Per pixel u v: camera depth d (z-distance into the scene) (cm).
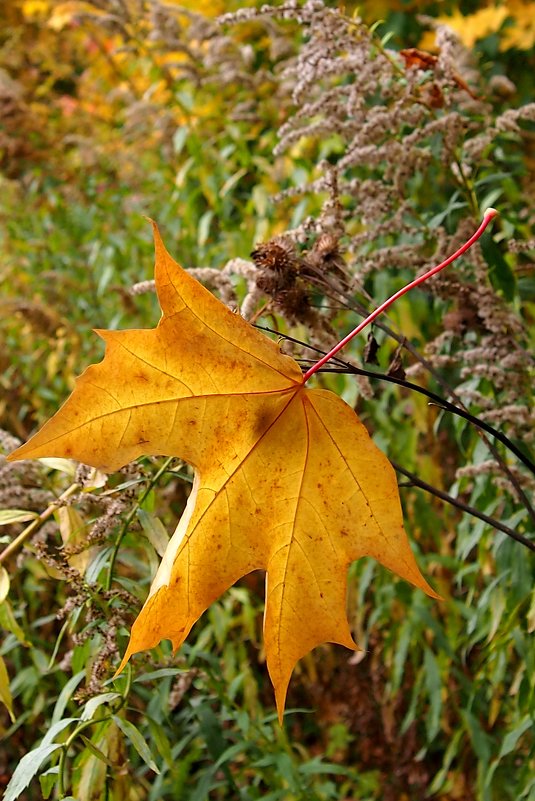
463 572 60
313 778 69
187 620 36
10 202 104
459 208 58
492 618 58
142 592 46
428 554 69
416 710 71
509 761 66
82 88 114
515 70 100
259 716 64
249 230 78
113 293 82
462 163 57
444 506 72
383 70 54
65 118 111
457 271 54
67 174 102
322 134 54
